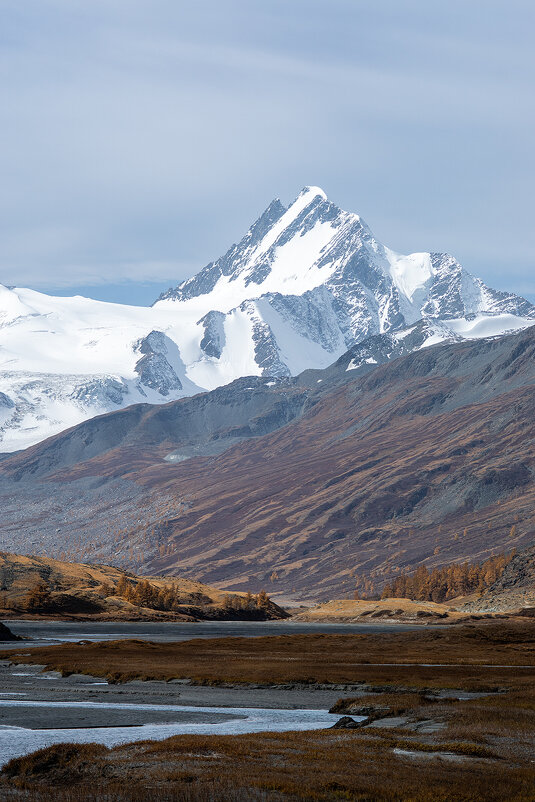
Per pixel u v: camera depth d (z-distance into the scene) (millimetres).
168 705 138375
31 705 138125
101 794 66562
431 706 115188
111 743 99000
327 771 72812
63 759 79438
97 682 177250
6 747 96562
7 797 67125
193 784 68375
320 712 129375
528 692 134125
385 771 73250
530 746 86812
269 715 126125
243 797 64562
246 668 195250
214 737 90188
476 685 151875
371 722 106750
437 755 81250
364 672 182875
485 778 71875
